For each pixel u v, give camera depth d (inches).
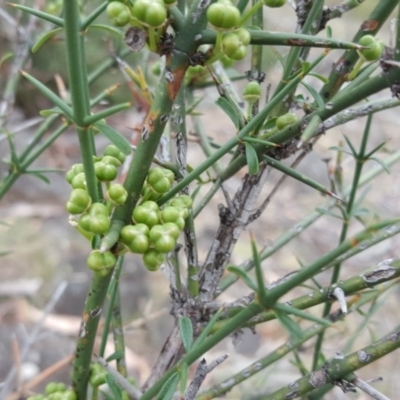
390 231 6.4
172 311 7.3
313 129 5.7
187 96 8.5
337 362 5.9
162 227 4.9
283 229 23.2
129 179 4.9
